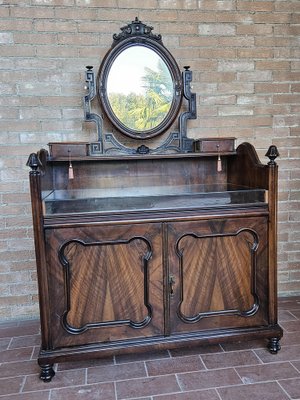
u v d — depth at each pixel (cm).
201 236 181
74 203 172
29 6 218
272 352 192
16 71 221
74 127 230
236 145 247
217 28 236
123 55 216
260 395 161
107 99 217
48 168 202
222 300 187
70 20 222
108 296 176
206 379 172
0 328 226
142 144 233
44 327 172
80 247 172
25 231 232
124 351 178
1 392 166
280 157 254
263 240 188
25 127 226
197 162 232
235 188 223
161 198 184
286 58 246
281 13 242
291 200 258
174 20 231
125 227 174
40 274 170
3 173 227
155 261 178
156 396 162
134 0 226
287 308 245
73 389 168
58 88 226
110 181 224
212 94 241
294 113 252
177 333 184
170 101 223
